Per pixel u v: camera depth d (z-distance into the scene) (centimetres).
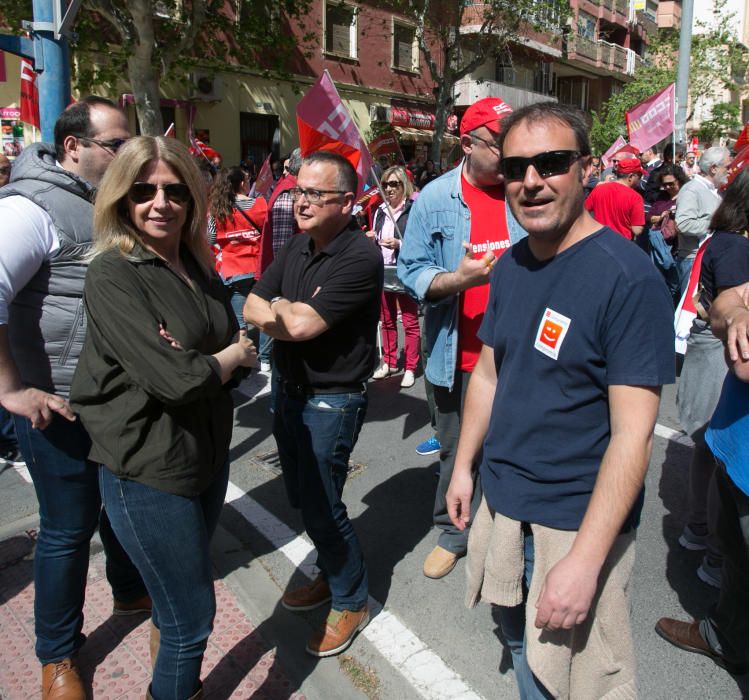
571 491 172
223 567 322
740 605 238
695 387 314
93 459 193
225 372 193
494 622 281
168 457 187
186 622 199
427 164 1819
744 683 245
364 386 263
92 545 339
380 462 443
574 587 153
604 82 3675
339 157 251
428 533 354
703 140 2527
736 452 213
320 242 258
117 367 186
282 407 263
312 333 239
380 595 300
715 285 264
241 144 1875
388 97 2312
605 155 1077
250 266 613
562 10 2195
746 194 255
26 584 309
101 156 233
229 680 249
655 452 450
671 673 251
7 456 443
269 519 368
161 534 190
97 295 182
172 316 191
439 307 297
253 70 1833
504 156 170
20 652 264
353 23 1977
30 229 212
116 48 1483
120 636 271
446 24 1956
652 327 158
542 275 175
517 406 179
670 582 307
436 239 299
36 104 569
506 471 182
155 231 190
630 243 167
